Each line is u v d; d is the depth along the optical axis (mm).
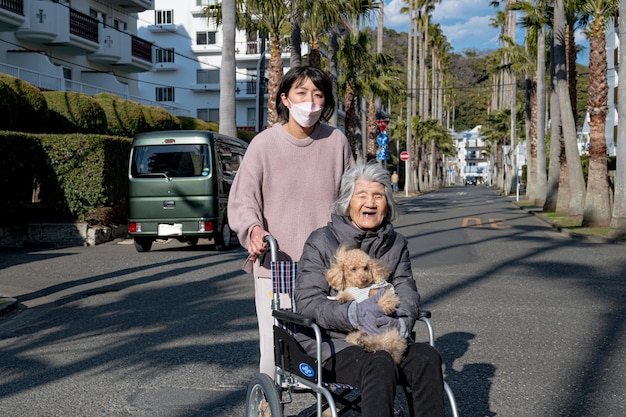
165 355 6352
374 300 3283
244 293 9570
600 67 19094
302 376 3391
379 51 44344
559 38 22500
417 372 3207
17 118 17828
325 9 22953
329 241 3605
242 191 3965
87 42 31078
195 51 56375
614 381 5336
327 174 4047
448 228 19406
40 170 16859
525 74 39594
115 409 4898
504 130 73500
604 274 10867
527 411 4707
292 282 3740
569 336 6832
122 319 8109
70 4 31672
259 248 3744
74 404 5031
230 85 19953
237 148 17391
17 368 6094
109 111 21984
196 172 14930
